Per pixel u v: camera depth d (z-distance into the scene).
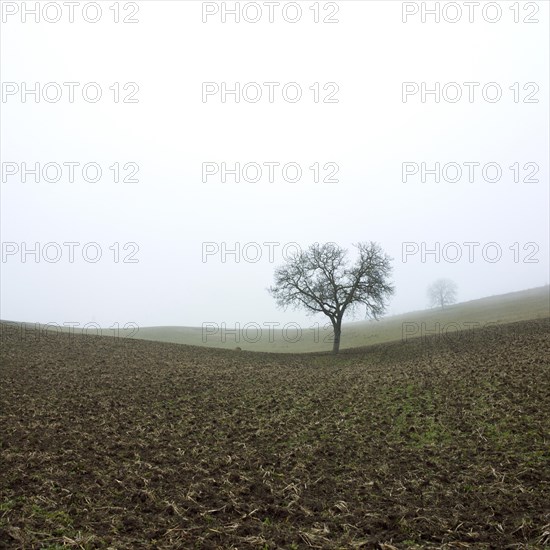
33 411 15.36
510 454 10.59
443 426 13.45
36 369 23.84
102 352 33.72
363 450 11.98
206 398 18.86
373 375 24.47
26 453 11.23
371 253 44.62
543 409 13.49
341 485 9.70
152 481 9.88
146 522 7.86
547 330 34.16
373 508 8.42
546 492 8.43
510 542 6.85
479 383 18.05
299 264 45.69
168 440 13.02
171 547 6.87
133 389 20.03
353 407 16.83
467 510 8.09
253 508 8.53
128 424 14.55
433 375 21.53
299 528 7.66
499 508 8.02
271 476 10.32
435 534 7.28
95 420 14.74
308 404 17.78
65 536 7.13
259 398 19.08
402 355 35.78
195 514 8.24
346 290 44.44
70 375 22.77
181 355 36.50
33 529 7.32
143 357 32.81
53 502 8.47
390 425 14.15
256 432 13.90
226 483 9.81
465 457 10.84
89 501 8.63
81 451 11.66
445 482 9.52
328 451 12.02
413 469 10.43
